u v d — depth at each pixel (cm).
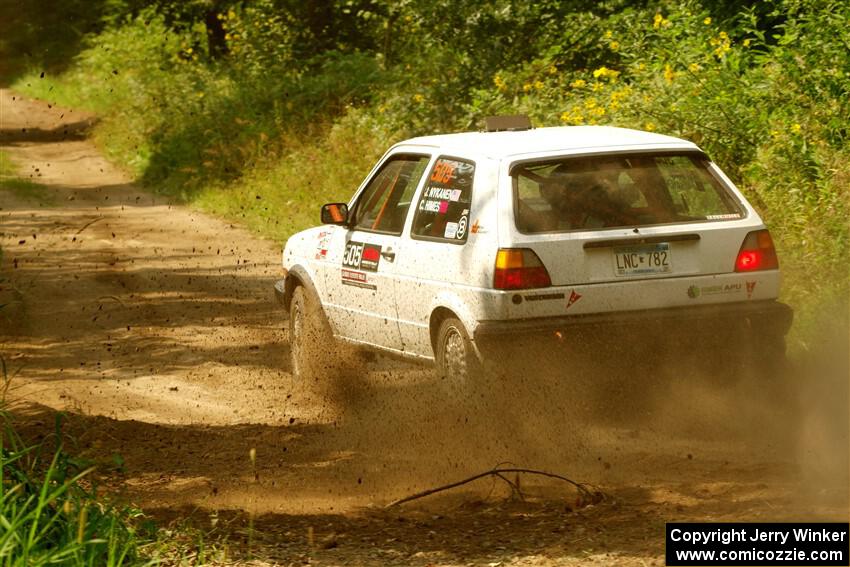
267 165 5831
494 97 4366
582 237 1766
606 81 3925
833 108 2791
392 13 5769
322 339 2322
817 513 1305
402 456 1764
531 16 4656
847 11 2942
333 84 6394
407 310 2005
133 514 1322
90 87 11312
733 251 1820
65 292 3644
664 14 4206
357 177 4953
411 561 1216
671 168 1880
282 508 1505
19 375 2566
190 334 2980
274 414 2162
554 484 1548
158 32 10388
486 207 1825
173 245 4631
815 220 2394
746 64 3256
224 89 7456
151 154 7300
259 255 4319
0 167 7669
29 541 1066
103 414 2192
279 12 7562
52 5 2067
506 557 1212
